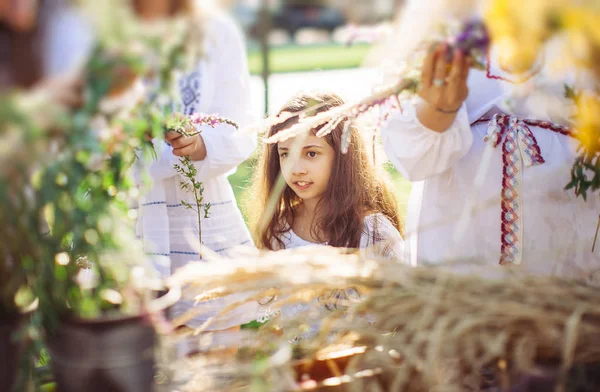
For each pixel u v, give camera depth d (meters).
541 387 1.24
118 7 1.14
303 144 2.44
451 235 2.06
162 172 2.41
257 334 1.61
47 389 1.44
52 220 1.42
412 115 1.94
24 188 1.29
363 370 1.50
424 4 1.53
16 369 1.32
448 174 2.08
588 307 1.30
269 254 1.57
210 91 2.44
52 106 1.13
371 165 2.57
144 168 1.60
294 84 7.84
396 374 1.39
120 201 1.47
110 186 1.43
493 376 1.38
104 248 1.32
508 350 1.33
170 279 1.47
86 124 1.18
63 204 1.29
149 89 1.33
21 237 1.29
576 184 1.79
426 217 2.13
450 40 1.52
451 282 1.38
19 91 1.12
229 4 1.43
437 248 2.09
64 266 1.32
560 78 1.56
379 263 1.48
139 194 1.55
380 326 1.44
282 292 1.51
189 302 2.37
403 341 1.38
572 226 2.00
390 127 2.00
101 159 1.40
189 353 1.49
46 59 1.16
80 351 1.19
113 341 1.19
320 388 1.39
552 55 1.38
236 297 2.31
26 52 1.15
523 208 2.00
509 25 1.34
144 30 1.18
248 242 2.68
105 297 1.30
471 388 1.32
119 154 1.42
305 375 1.51
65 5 1.15
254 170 2.96
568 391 1.26
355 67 9.47
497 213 2.01
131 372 1.21
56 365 1.25
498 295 1.35
